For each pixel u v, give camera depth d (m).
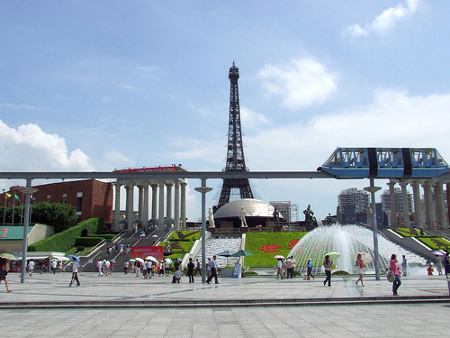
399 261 96.94
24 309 33.75
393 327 24.91
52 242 124.62
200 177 65.62
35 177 65.44
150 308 33.91
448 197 159.88
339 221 150.62
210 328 25.17
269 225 164.88
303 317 28.77
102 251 123.25
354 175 68.06
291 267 66.94
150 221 153.75
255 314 30.31
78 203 165.50
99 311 32.47
